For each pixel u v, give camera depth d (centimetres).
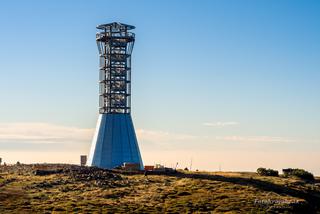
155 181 16400
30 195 14250
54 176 16525
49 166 18200
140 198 14475
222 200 14462
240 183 16462
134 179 16562
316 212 14588
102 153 19738
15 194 14250
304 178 19050
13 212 12594
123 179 16525
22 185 15288
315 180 19062
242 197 14788
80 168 17750
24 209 12900
